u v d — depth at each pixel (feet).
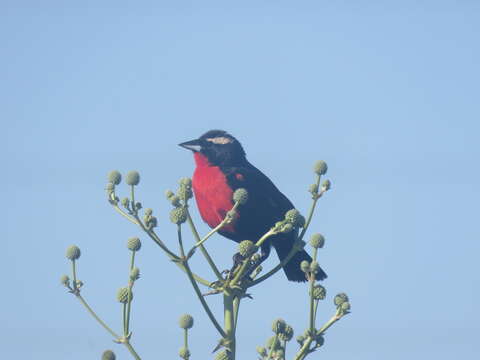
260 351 29.35
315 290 29.50
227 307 32.09
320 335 28.19
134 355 27.94
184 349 28.17
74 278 29.78
